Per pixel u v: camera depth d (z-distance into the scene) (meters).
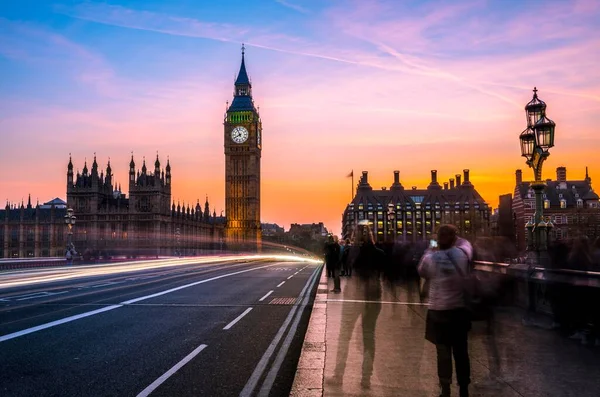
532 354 9.49
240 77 199.12
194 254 170.62
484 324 12.76
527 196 107.12
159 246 140.62
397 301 17.00
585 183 110.19
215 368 9.13
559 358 9.15
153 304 18.73
